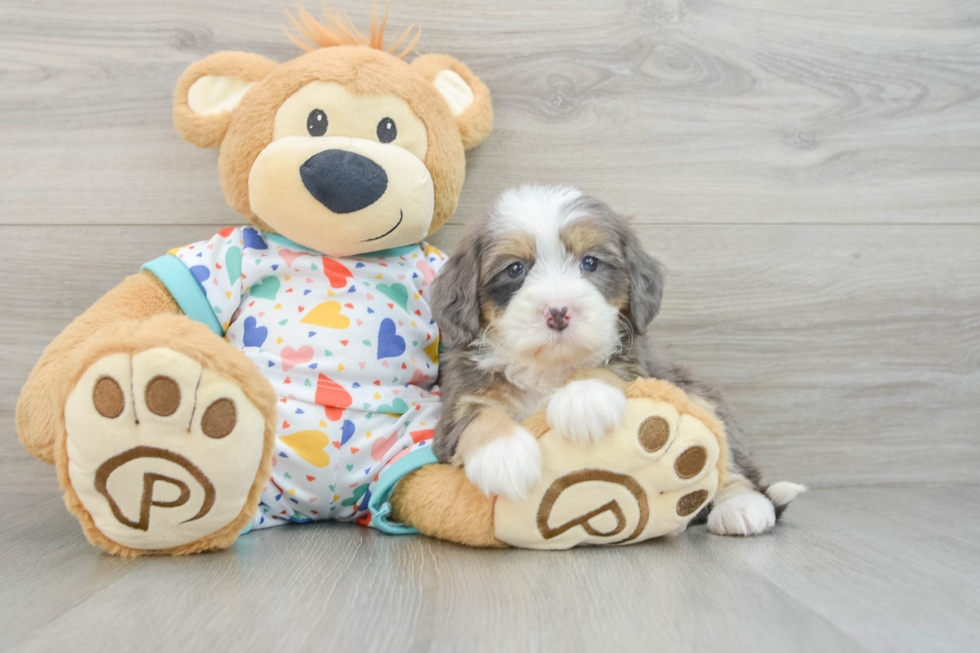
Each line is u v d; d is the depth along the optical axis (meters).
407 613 1.20
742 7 2.52
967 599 1.30
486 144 2.48
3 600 1.26
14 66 2.38
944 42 2.59
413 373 2.10
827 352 2.57
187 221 2.44
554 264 1.77
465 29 2.46
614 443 1.57
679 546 1.71
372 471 1.94
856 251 2.58
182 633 1.09
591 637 1.09
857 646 1.07
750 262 2.55
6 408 2.39
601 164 2.51
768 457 2.57
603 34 2.49
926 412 2.58
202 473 1.46
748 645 1.07
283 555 1.60
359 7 2.43
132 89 2.40
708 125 2.53
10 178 2.39
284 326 1.97
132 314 1.85
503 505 1.62
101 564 1.51
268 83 1.98
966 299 2.58
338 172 1.84
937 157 2.57
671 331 2.54
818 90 2.56
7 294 2.39
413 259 2.22
